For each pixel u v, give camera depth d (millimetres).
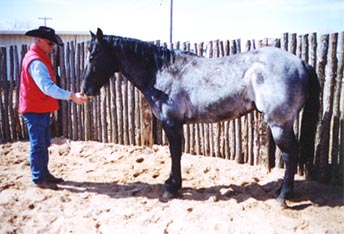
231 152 5406
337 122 4172
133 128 6496
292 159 3555
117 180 4777
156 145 6391
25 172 5223
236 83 3594
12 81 7199
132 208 3826
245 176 4691
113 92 6582
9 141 7297
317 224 3258
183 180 4629
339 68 4094
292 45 4527
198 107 3824
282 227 3234
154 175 4871
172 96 3902
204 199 3979
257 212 3561
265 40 4812
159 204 3918
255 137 5039
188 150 5941
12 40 17219
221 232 3211
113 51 4168
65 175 5066
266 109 3449
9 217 3674
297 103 3410
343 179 4195
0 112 7504
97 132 6938
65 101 7164
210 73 3750
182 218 3516
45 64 4219
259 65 3477
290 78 3359
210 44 5445
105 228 3422
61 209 3877
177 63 3955
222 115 3785
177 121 3975
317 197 3873
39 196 4215
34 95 4176
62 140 7137
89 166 5484
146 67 4086
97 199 4125
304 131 3668
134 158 5777
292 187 3656
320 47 4207
